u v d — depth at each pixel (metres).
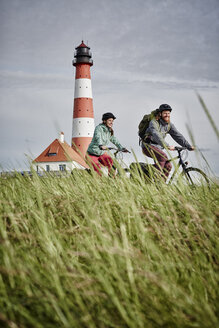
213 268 2.39
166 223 2.89
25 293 2.05
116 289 2.04
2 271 2.05
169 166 5.98
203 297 2.04
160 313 1.90
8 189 4.21
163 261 2.24
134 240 2.85
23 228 2.98
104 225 2.91
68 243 2.77
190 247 2.88
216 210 3.05
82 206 3.36
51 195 3.88
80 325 1.75
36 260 2.36
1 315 1.71
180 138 6.30
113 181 4.21
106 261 2.29
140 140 6.28
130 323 1.73
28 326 1.82
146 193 3.67
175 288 1.94
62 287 2.06
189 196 3.60
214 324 1.70
